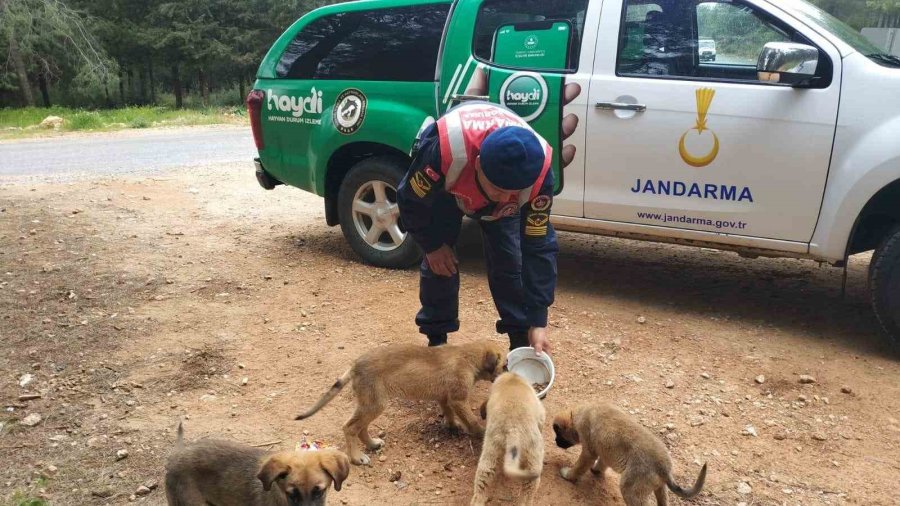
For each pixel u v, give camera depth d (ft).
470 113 10.87
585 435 10.40
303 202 29.27
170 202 28.43
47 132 66.95
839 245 14.84
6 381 13.74
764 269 20.63
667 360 14.55
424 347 11.62
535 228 11.68
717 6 15.71
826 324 16.42
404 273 19.72
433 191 11.30
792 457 11.37
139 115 86.48
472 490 10.60
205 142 55.72
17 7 106.42
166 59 142.61
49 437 11.94
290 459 8.58
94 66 112.68
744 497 10.41
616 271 20.38
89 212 25.94
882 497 10.39
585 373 14.02
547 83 17.01
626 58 16.48
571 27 16.98
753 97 15.02
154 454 11.41
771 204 15.28
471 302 17.65
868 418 12.42
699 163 15.74
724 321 16.60
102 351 14.96
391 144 18.89
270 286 18.72
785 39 15.14
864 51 14.79
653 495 10.04
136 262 20.33
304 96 20.30
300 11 130.93
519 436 9.50
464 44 17.97
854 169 14.24
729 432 12.03
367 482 10.78
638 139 16.24
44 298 17.61
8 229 23.31
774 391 13.33
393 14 19.19
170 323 16.34
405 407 12.98
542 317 12.14
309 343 15.38
